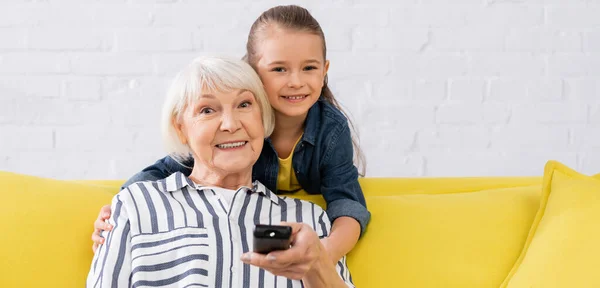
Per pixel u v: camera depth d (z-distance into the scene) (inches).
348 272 51.6
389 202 57.4
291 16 56.5
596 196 51.6
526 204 57.0
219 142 51.9
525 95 92.5
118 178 92.4
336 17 92.0
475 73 92.4
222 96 51.2
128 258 48.8
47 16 91.2
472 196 58.1
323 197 59.7
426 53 92.4
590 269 47.1
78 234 52.2
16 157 91.6
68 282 49.9
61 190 54.7
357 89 92.5
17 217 51.6
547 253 49.8
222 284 48.3
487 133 92.7
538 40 92.4
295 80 55.1
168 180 53.0
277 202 54.0
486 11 92.4
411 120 92.7
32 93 91.4
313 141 59.6
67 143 91.9
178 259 48.6
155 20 91.7
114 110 91.9
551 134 92.7
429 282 51.9
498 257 53.3
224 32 91.9
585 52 92.3
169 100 52.9
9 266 49.4
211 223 50.5
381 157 92.7
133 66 91.8
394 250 53.4
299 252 38.9
